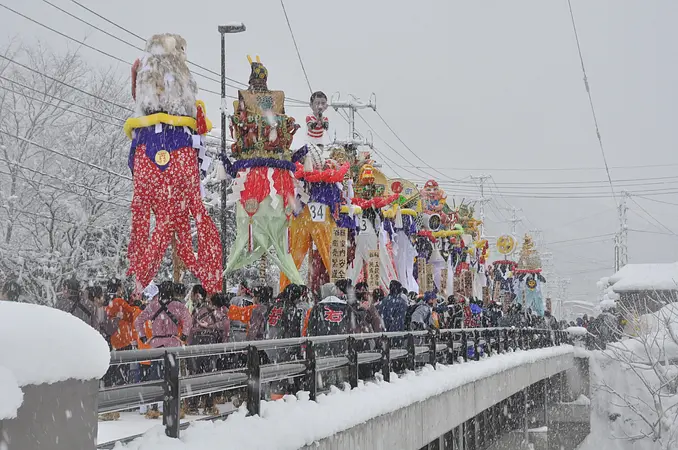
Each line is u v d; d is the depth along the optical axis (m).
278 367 9.01
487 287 32.00
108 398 5.94
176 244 13.38
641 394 33.78
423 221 24.17
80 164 26.58
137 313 11.77
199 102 13.30
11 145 26.00
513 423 26.92
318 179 16.50
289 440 8.04
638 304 41.72
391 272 19.72
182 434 6.86
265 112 15.30
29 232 25.62
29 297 23.78
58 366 4.67
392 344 14.52
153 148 12.88
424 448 16.39
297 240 17.02
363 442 10.55
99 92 28.48
